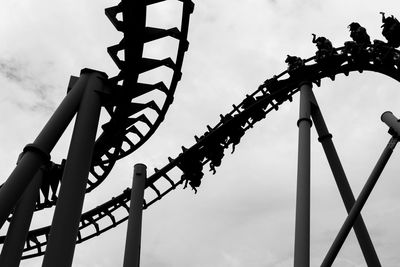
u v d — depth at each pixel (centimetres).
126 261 1291
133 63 969
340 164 1339
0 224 732
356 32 1551
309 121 1265
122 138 1227
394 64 1480
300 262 998
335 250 1138
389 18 1485
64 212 741
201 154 1669
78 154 816
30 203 1040
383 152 1245
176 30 976
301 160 1182
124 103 1034
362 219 1277
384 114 1307
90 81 920
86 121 865
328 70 1584
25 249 1689
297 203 1099
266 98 1627
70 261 713
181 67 1024
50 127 843
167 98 1095
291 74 1603
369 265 1243
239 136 1659
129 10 870
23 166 787
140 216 1383
